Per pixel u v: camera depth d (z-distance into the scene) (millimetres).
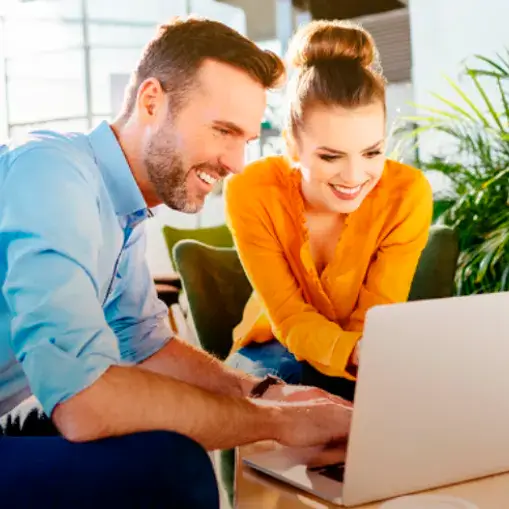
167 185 1284
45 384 924
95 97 4379
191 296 1975
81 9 4352
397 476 921
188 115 1247
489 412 973
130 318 1417
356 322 1909
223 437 997
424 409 912
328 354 1725
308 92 1889
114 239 1227
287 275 1909
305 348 1777
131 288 1408
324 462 1060
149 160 1265
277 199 1916
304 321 1813
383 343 856
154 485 822
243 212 1915
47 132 1168
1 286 1010
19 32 4352
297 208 1922
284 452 1110
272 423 1040
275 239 1926
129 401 938
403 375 881
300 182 1961
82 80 4391
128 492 819
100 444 873
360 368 851
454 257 1934
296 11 3262
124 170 1226
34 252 955
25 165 1035
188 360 1419
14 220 979
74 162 1104
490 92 2988
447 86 3162
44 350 928
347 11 3244
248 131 1290
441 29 3164
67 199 1016
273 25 3428
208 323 1970
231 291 2023
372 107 1869
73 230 994
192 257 1996
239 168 1312
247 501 935
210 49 1241
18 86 4371
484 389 957
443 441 944
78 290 963
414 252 1900
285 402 1140
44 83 4398
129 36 4336
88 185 1103
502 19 2930
